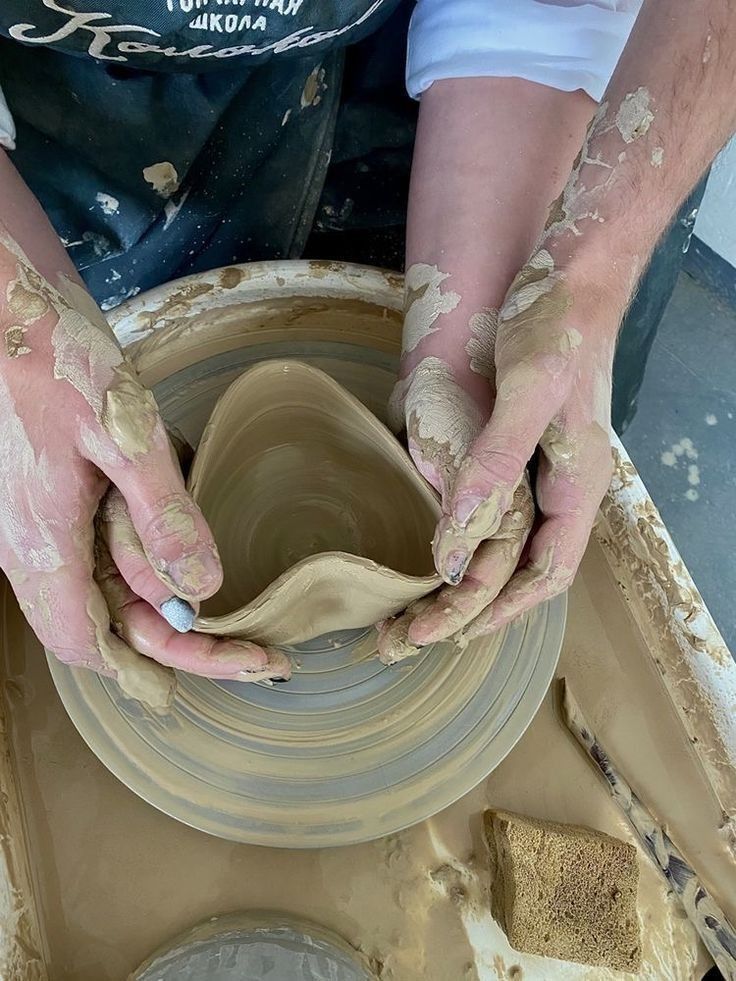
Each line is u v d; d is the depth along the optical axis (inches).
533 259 30.8
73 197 43.5
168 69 37.3
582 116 38.2
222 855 33.0
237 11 32.8
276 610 28.8
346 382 41.6
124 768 32.4
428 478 31.4
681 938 33.2
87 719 32.9
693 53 30.0
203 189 45.6
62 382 27.7
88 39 33.7
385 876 33.1
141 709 33.2
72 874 32.6
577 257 30.2
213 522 34.4
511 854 32.0
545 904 31.9
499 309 34.3
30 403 27.9
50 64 38.4
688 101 30.2
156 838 33.2
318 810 32.5
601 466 31.9
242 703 34.2
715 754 35.8
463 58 37.5
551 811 34.6
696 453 75.2
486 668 35.0
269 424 34.9
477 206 36.0
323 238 53.8
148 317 41.1
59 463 27.9
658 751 36.2
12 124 34.4
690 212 47.8
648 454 75.0
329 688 34.7
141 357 41.3
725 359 79.1
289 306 42.8
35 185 42.8
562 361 29.1
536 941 31.7
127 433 27.0
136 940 31.6
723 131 31.5
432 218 36.7
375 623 34.8
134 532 29.4
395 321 43.0
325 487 36.4
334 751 33.6
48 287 29.4
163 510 27.0
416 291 35.8
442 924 32.5
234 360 41.7
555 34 36.8
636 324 50.7
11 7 31.5
